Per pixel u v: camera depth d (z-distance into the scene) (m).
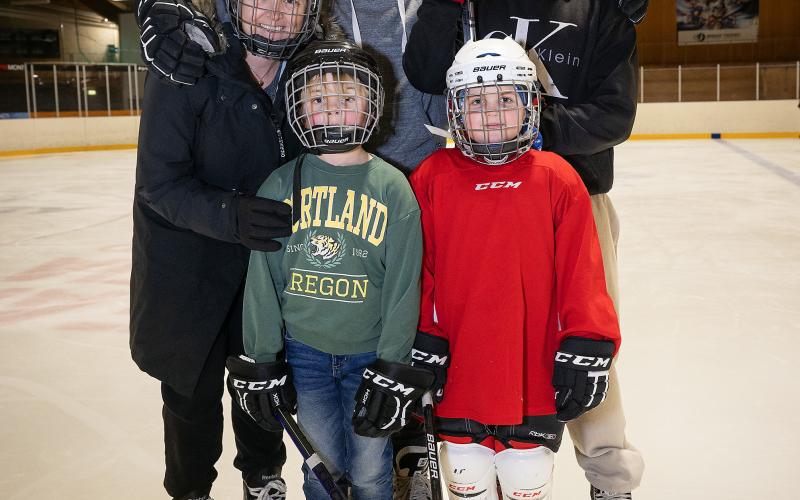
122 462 2.12
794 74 14.71
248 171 1.61
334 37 1.61
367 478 1.54
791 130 14.32
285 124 1.63
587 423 1.68
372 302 1.49
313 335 1.50
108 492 1.96
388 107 1.82
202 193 1.48
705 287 3.96
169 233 1.59
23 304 3.82
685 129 14.76
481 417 1.51
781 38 17.73
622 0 1.60
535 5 1.67
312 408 1.54
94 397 2.60
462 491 1.59
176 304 1.60
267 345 1.48
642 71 15.50
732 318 3.40
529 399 1.54
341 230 1.46
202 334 1.62
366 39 1.79
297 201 1.47
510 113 1.45
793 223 5.74
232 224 1.44
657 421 2.35
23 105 13.40
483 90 1.44
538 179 1.50
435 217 1.55
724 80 15.13
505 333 1.50
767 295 3.77
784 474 2.00
